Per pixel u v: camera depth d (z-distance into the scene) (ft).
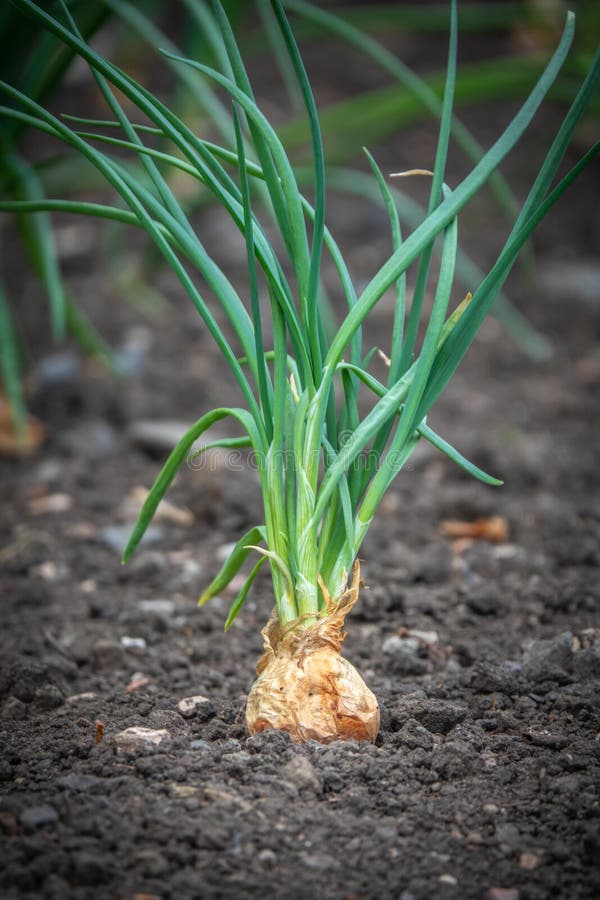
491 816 2.39
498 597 3.05
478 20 4.68
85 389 4.37
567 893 2.28
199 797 2.39
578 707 2.66
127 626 3.04
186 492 3.66
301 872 2.29
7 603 3.15
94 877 2.26
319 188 2.38
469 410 4.26
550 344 4.88
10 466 3.88
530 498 3.61
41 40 3.62
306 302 2.42
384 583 3.19
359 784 2.43
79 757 2.52
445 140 2.46
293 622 2.48
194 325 4.97
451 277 2.42
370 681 2.79
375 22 4.62
